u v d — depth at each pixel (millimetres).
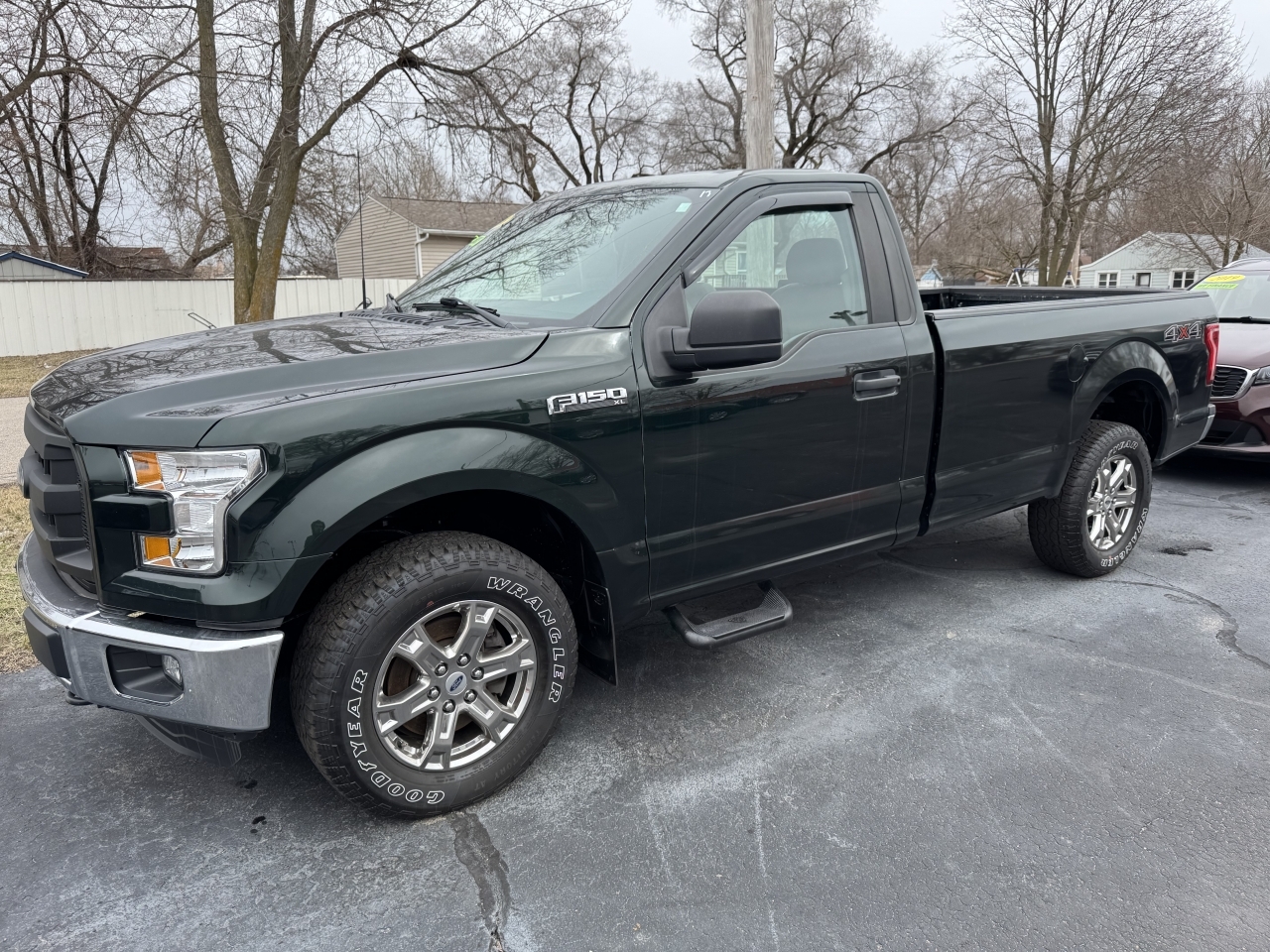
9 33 16125
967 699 3414
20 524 5480
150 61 15461
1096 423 4547
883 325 3498
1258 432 6559
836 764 2969
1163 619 4199
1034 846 2537
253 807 2746
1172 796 2779
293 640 2592
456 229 34375
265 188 16484
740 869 2441
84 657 2328
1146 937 2186
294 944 2172
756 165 8805
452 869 2449
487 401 2500
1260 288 7809
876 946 2156
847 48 36062
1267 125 27500
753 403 3051
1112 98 25891
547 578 2719
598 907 2295
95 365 2799
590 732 3193
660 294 2912
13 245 26219
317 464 2246
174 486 2193
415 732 2752
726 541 3113
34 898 2334
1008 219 38750
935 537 5520
